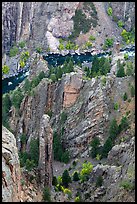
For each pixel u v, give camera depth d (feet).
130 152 545.44
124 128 650.02
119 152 570.46
